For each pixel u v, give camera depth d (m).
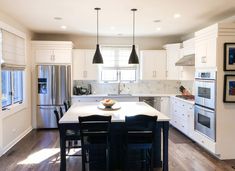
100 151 3.56
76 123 3.11
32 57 6.14
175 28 5.72
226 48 3.81
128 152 3.41
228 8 4.00
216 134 3.90
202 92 4.35
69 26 5.54
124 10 4.13
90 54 6.64
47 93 6.09
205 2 3.66
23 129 5.50
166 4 3.77
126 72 7.05
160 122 3.30
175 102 6.01
